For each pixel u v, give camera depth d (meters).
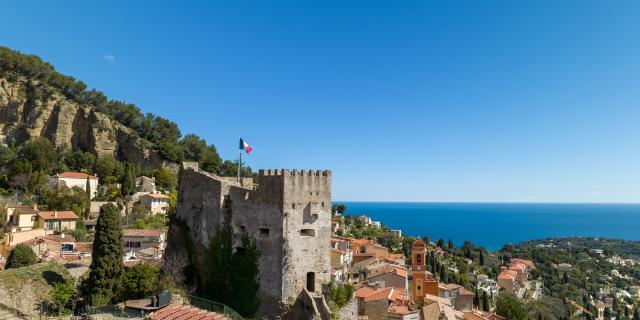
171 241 73.69
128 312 56.53
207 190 68.12
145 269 63.09
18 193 179.75
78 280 66.00
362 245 174.75
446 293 131.38
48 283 61.12
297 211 61.50
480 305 155.88
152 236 132.62
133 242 130.62
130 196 198.50
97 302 58.22
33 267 63.44
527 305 185.50
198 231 69.06
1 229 138.38
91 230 159.50
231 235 63.84
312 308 57.53
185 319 51.81
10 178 186.62
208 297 62.22
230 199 64.88
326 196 64.31
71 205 168.88
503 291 197.75
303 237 61.72
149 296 61.34
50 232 141.50
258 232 61.84
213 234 65.06
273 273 60.03
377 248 176.38
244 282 60.94
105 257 60.59
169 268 65.94
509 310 142.38
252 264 61.22
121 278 61.69
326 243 63.56
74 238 135.38
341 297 62.59
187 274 67.00
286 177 60.75
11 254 89.88
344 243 147.75
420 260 121.56
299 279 60.69
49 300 57.84
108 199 193.50
